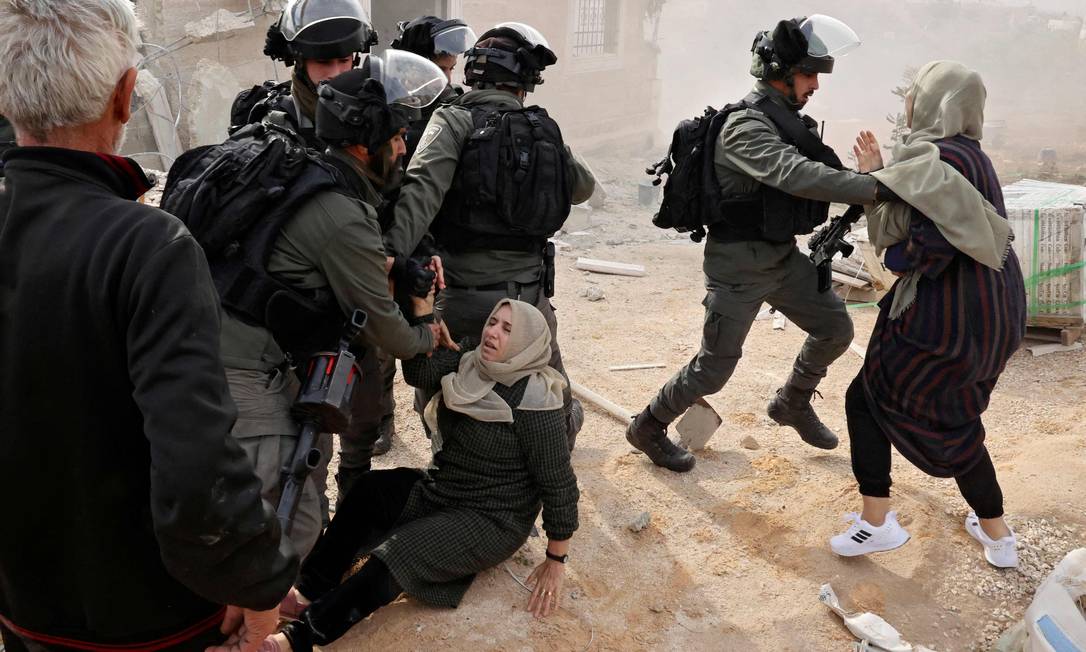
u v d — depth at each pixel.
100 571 1.58
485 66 3.40
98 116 1.50
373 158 2.63
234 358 2.25
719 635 3.12
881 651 3.05
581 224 9.86
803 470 4.19
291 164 2.36
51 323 1.44
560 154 3.38
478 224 3.29
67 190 1.48
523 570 3.30
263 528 1.51
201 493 1.38
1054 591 2.89
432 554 2.89
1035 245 5.55
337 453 4.24
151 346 1.42
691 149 3.67
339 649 2.83
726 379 3.88
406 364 3.07
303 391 2.30
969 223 3.02
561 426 2.93
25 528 1.54
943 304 3.12
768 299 3.91
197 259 1.49
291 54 2.87
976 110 3.24
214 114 9.31
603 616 3.14
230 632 1.79
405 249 3.01
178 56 9.20
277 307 2.31
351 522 3.04
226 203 2.29
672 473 4.12
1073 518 3.76
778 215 3.55
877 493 3.35
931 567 3.48
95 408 1.48
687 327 6.21
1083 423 4.65
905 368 3.21
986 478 3.37
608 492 3.92
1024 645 3.01
